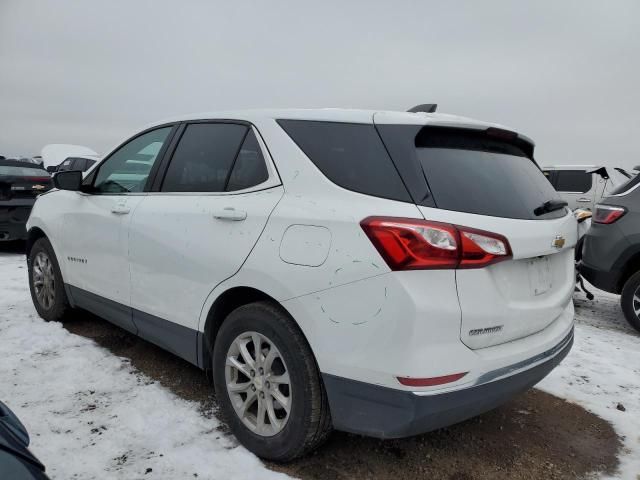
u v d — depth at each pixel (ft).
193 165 9.55
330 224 6.86
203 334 8.77
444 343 6.27
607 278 16.83
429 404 6.21
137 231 10.02
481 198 7.00
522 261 7.32
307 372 7.11
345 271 6.59
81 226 12.02
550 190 8.87
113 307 11.14
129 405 9.45
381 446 8.53
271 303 7.72
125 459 7.75
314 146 7.68
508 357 6.89
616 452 8.82
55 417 8.90
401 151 6.91
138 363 11.44
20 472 3.78
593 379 11.87
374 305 6.36
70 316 13.96
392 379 6.28
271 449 7.66
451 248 6.25
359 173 7.07
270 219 7.57
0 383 10.16
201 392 10.14
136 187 10.84
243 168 8.51
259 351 7.84
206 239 8.47
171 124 10.60
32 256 14.43
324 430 7.33
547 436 9.25
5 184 25.36
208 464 7.70
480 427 9.46
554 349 7.95
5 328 13.35
